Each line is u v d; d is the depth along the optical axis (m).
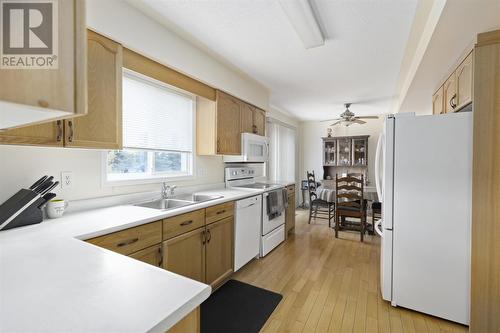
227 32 2.08
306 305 2.02
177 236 1.79
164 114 2.48
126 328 0.50
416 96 3.14
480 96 1.55
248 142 3.25
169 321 0.55
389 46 2.27
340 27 1.96
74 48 0.43
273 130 5.06
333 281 2.43
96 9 1.53
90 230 1.26
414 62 2.46
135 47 1.78
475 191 1.58
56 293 0.64
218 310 1.95
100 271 0.77
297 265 2.81
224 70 2.78
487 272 1.57
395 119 1.92
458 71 2.02
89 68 1.51
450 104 2.23
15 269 0.78
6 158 1.40
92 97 1.53
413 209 1.87
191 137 2.82
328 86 3.50
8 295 0.63
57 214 1.52
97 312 0.56
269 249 3.17
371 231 3.97
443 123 1.76
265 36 2.14
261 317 1.87
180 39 2.17
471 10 1.40
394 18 1.83
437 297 1.82
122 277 0.73
